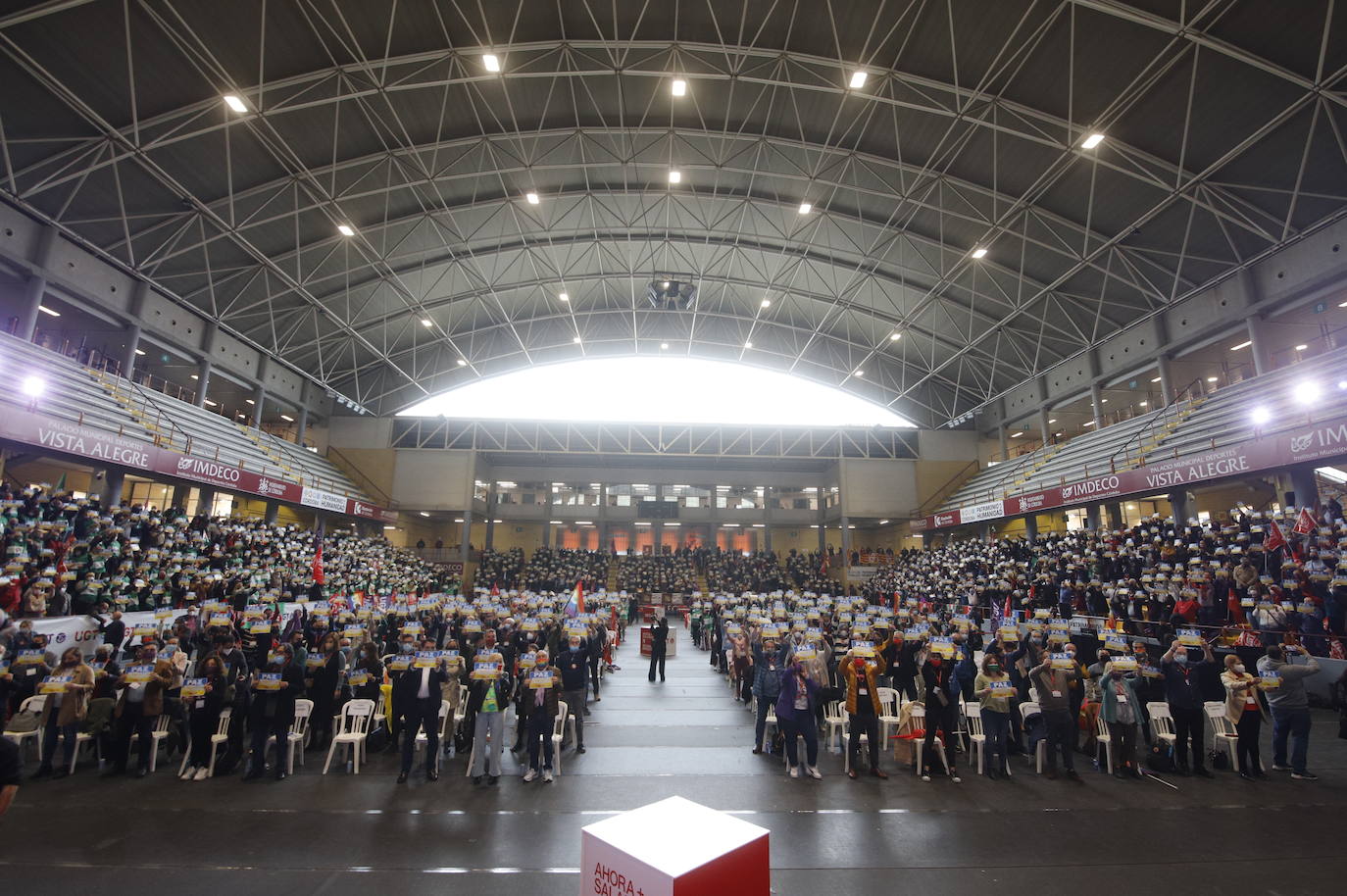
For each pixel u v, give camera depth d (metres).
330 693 11.12
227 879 6.15
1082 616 18.64
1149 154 22.05
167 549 18.34
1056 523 39.28
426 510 44.47
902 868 6.53
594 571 45.50
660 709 14.41
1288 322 24.64
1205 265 25.92
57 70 18.38
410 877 6.23
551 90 24.81
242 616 14.78
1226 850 6.93
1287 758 9.87
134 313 26.23
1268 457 18.78
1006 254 30.42
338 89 22.42
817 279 38.19
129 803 8.24
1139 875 6.34
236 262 29.02
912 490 46.38
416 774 9.54
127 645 13.54
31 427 16.91
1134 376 31.78
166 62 19.33
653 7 21.06
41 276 21.88
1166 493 24.33
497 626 16.70
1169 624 15.72
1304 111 18.80
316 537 30.78
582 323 45.38
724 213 33.59
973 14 19.77
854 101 24.50
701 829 2.48
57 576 13.65
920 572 34.94
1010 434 45.28
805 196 30.58
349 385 43.94
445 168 28.17
